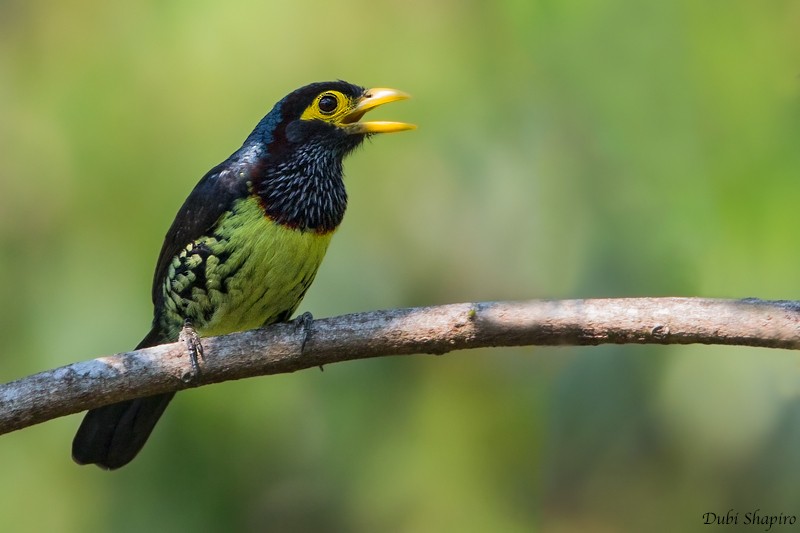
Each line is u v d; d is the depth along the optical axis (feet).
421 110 38.99
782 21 35.42
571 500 39.65
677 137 35.58
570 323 26.08
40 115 37.96
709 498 38.04
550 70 37.70
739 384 36.81
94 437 32.73
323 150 33.68
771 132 34.30
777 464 36.81
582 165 37.63
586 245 37.09
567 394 40.09
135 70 37.40
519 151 38.65
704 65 35.65
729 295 33.65
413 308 27.45
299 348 27.61
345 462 38.29
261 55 37.22
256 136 33.37
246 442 36.70
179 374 27.76
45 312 36.19
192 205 32.55
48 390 27.07
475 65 38.91
